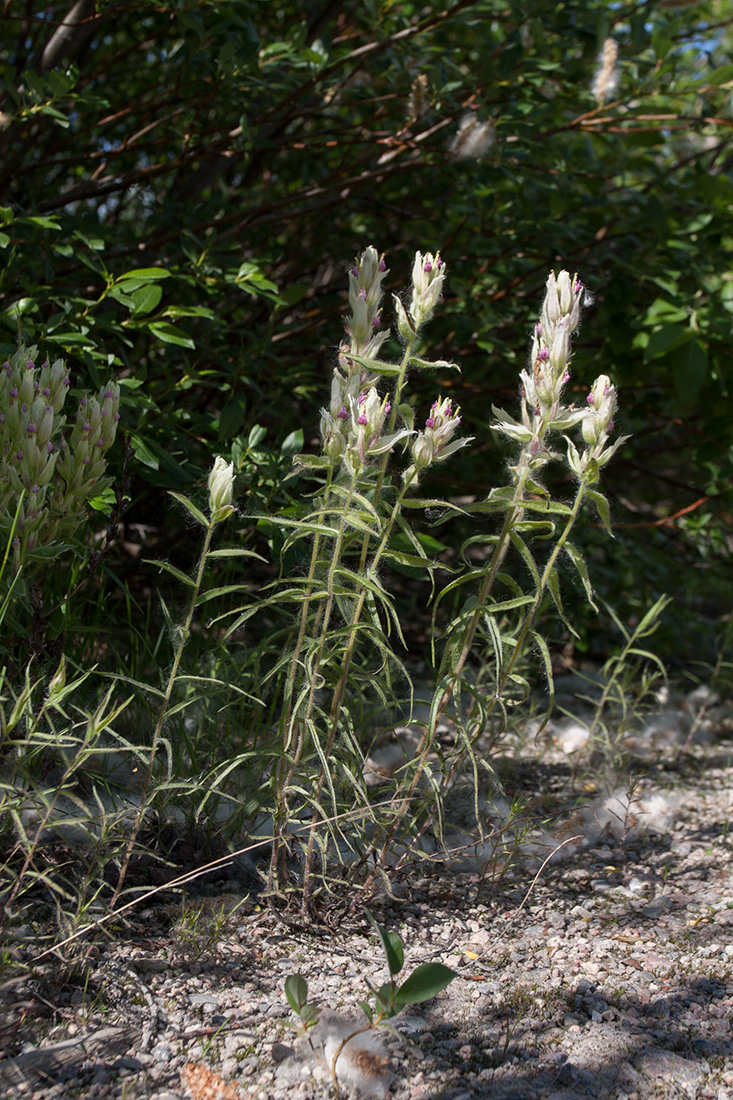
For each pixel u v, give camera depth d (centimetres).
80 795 250
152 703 265
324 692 297
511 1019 190
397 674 267
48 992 182
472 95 405
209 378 398
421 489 434
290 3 464
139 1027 176
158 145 407
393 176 466
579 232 436
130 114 446
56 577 280
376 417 186
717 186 422
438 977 169
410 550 281
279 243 501
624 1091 171
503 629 268
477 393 437
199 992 189
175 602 345
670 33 389
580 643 427
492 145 384
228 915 207
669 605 511
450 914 234
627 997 202
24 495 206
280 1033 178
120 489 263
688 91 392
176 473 293
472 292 433
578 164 428
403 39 382
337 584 225
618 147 435
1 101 375
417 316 197
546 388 200
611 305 416
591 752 359
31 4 369
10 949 182
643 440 529
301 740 212
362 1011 186
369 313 205
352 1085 165
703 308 399
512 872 261
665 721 414
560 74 415
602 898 250
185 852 235
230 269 351
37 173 411
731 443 423
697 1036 189
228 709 261
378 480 213
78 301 298
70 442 221
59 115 314
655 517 506
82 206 398
